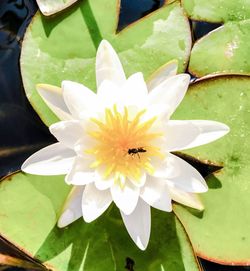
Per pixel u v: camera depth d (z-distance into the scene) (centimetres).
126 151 52
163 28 57
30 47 56
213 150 55
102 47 52
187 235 54
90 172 51
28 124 57
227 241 54
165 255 54
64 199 54
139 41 56
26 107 57
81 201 53
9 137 57
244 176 55
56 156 52
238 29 58
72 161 52
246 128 55
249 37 58
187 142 52
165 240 54
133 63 56
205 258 54
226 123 56
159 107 51
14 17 59
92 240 54
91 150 51
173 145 52
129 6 60
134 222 52
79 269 53
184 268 53
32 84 56
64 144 51
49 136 57
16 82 58
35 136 57
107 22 57
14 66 58
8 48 58
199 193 55
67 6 56
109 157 52
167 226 54
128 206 51
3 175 56
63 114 53
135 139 52
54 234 54
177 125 52
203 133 52
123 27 60
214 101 56
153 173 51
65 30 56
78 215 53
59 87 55
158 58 56
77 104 51
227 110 56
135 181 52
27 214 54
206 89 56
